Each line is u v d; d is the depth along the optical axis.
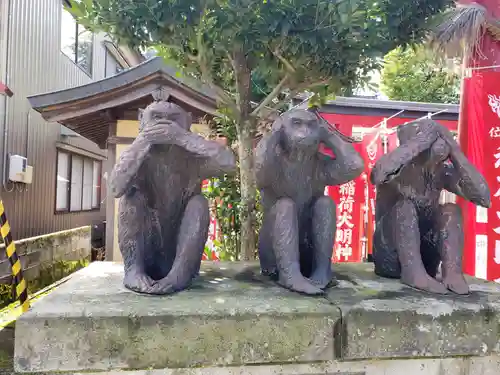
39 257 6.54
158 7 2.04
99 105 4.84
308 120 2.03
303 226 2.31
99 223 10.60
